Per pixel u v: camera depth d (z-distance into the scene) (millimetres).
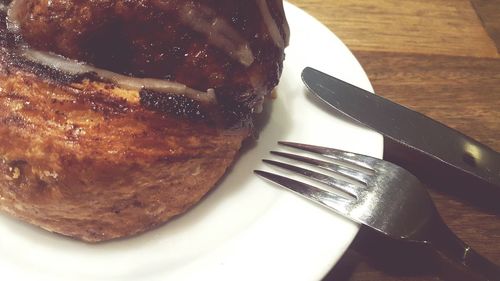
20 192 183
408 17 324
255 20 195
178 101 187
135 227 195
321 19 319
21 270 185
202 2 184
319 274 176
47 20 182
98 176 177
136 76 188
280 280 176
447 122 264
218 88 194
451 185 233
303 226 189
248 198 208
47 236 197
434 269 203
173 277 182
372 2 333
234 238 190
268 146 225
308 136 226
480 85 284
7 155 180
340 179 204
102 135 178
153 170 183
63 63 184
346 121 228
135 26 182
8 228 197
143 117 182
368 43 305
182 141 186
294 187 201
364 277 200
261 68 199
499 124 265
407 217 187
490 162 204
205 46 188
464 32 316
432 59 297
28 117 179
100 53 185
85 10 180
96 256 193
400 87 280
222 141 196
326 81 241
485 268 179
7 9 191
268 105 238
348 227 187
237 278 177
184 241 197
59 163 176
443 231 185
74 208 184
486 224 221
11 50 187
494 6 334
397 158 241
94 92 182
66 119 179
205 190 202
